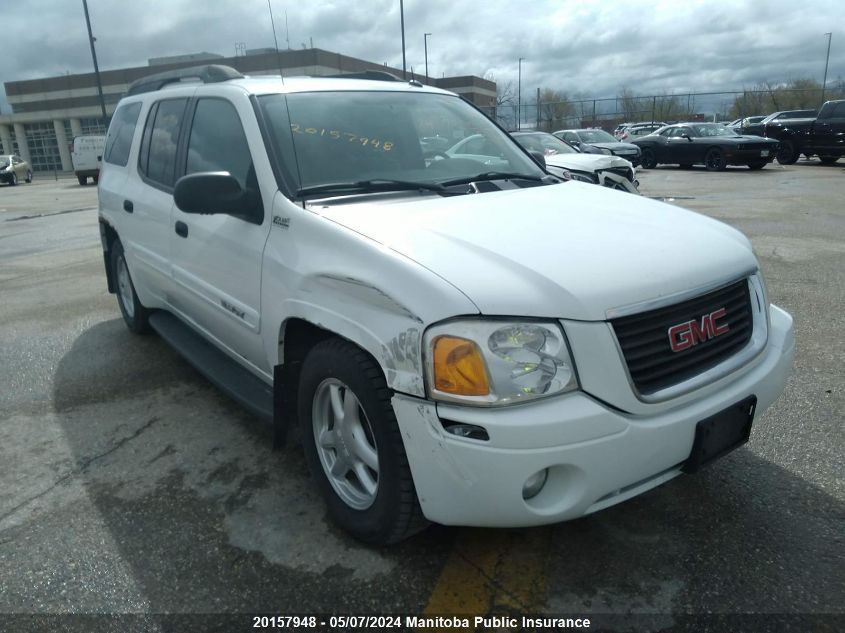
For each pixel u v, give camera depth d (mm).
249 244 3158
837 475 3135
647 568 2564
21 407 4273
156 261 4375
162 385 4547
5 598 2535
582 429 2150
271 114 3354
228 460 3510
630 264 2416
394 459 2402
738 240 2922
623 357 2230
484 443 2139
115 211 5082
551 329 2184
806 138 22828
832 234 9203
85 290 7457
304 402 2871
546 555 2664
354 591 2508
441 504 2277
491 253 2416
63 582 2613
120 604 2488
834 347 4742
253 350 3342
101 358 5121
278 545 2785
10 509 3137
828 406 3828
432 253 2420
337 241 2652
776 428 3598
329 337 2850
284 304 2873
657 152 23312
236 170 3383
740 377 2578
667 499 2996
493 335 2164
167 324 4750
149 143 4609
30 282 8070
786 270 7090
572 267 2346
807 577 2482
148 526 2959
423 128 3742
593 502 2254
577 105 43562
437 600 2447
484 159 3783
